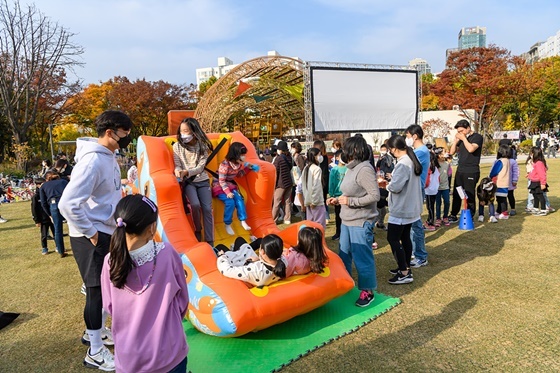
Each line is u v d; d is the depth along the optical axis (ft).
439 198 25.12
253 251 13.98
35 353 12.05
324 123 56.54
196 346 11.84
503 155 26.03
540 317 12.61
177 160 15.67
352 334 12.21
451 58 97.81
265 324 11.75
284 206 29.63
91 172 10.14
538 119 144.05
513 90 97.14
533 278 15.78
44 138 113.29
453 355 10.75
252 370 10.42
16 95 90.84
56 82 102.42
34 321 14.26
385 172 25.20
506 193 25.95
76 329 13.56
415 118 61.87
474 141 24.02
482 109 98.94
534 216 26.66
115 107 112.88
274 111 101.19
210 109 86.79
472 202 24.67
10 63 93.45
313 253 12.84
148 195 14.87
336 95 56.75
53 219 22.20
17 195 55.16
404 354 10.93
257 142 102.94
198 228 15.64
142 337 6.81
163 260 7.13
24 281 18.71
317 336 12.06
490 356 10.61
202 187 16.01
